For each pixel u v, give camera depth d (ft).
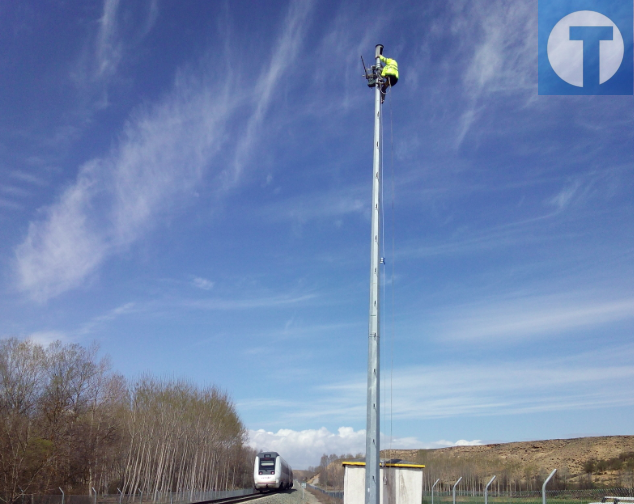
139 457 232.53
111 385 191.83
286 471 224.74
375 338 44.21
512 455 382.42
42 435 149.69
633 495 118.73
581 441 367.04
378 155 49.39
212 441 296.10
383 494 48.98
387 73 51.34
